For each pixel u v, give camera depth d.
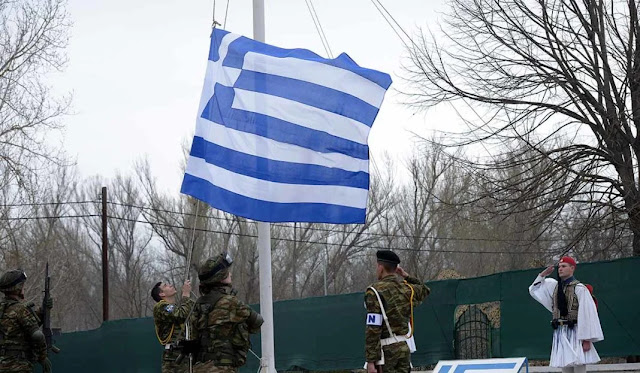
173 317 11.66
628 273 17.67
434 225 55.22
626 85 29.16
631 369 18.22
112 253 73.06
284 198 13.79
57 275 52.19
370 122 14.23
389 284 11.26
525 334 18.84
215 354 10.03
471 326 19.70
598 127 29.17
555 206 29.22
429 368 20.80
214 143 13.82
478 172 34.06
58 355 27.59
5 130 34.59
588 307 14.46
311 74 14.23
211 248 62.53
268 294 15.12
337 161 14.06
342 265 69.94
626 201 29.23
